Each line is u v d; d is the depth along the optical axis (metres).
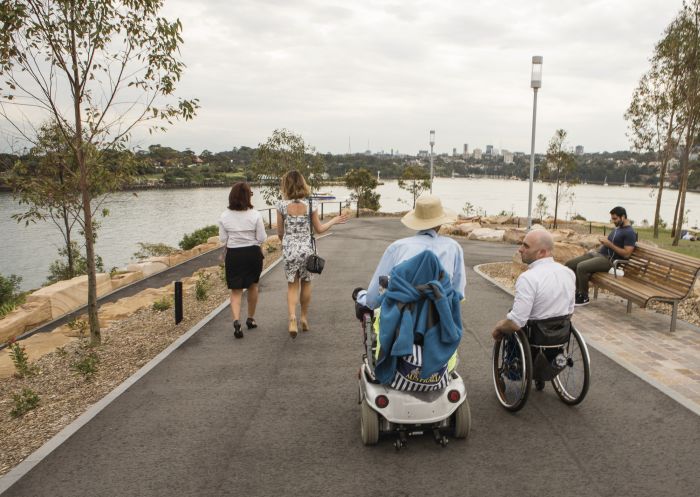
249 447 3.84
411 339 3.30
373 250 16.59
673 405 4.46
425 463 3.58
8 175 6.28
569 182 33.78
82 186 6.45
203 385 5.07
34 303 9.73
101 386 5.30
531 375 4.12
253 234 6.55
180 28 6.19
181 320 7.71
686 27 25.84
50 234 50.94
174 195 109.25
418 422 3.56
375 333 3.72
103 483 3.39
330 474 3.46
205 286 10.27
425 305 3.38
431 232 3.68
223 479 3.42
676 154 30.50
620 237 8.06
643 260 7.81
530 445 3.81
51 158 6.48
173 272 15.00
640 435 3.94
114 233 50.22
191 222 61.44
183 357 5.91
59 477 3.46
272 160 23.92
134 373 5.56
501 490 3.24
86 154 6.30
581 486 3.27
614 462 3.55
